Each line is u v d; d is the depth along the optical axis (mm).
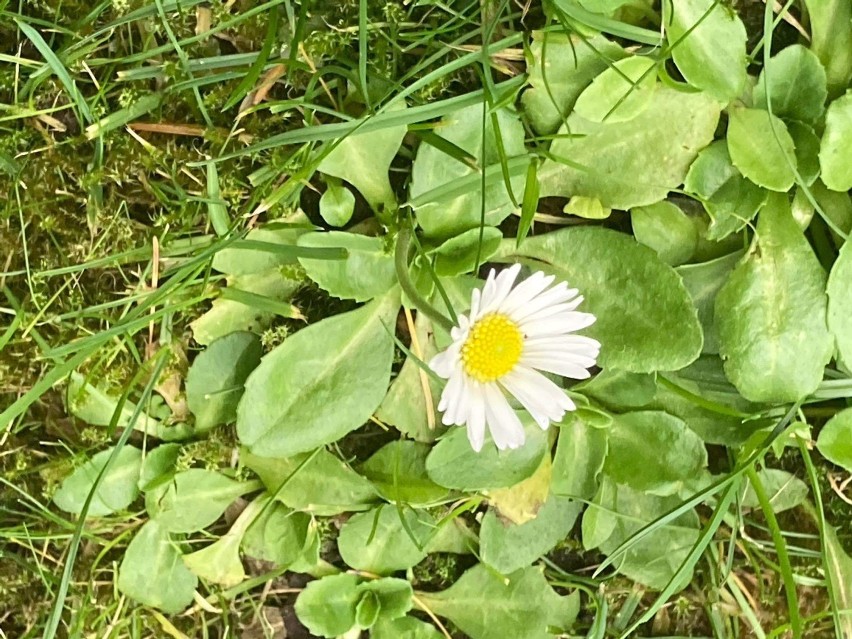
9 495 238
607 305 230
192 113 230
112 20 228
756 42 231
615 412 238
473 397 222
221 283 232
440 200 225
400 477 237
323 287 226
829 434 233
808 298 229
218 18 225
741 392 231
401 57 229
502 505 237
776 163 224
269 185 226
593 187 229
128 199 232
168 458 237
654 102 225
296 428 229
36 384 224
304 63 223
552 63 225
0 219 231
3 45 230
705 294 233
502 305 221
